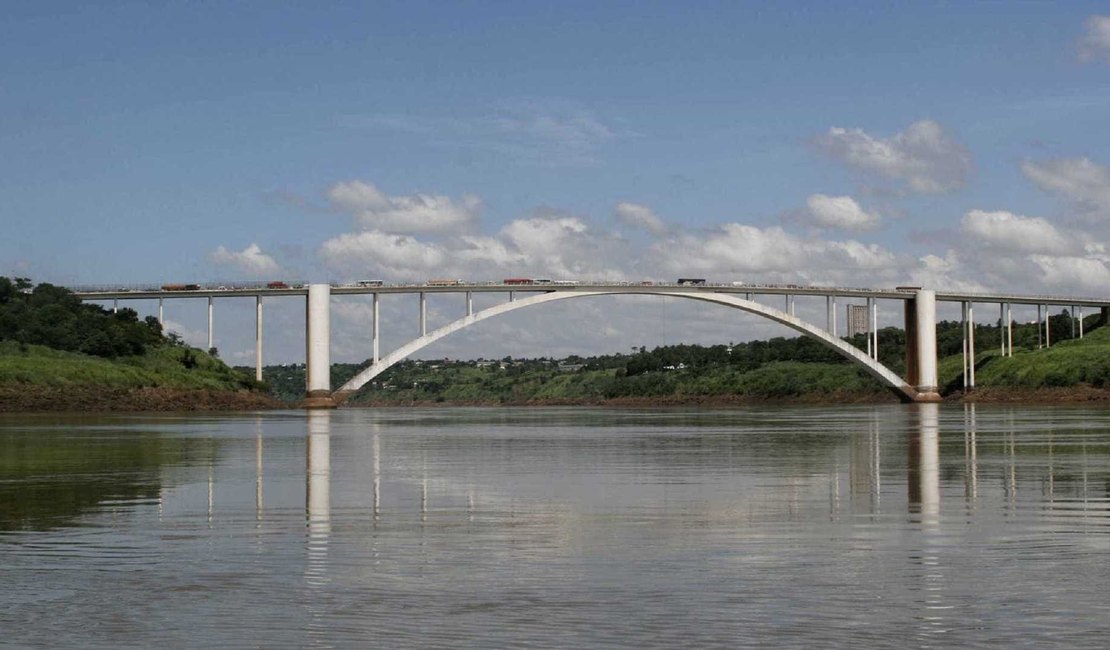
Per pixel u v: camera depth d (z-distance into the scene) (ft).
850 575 55.36
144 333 445.78
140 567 58.80
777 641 43.83
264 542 66.74
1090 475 106.63
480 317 451.53
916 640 43.88
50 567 59.00
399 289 444.96
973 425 236.02
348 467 124.47
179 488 99.71
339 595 51.85
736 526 72.02
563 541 66.44
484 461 133.69
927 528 70.28
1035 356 521.24
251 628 46.24
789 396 589.32
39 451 154.20
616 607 49.19
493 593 52.06
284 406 445.37
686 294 469.57
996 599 50.11
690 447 160.56
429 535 69.26
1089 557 59.77
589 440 185.06
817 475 109.29
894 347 631.56
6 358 384.68
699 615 47.73
